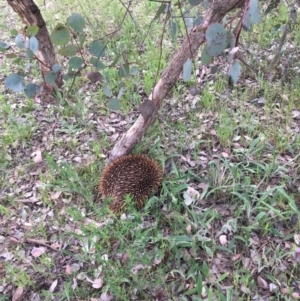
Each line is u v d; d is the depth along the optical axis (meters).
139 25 2.51
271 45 2.23
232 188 1.51
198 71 2.14
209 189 1.56
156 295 1.25
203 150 1.75
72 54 1.08
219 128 1.75
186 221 1.42
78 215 1.43
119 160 1.53
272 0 1.58
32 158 1.81
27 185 1.69
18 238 1.49
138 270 1.31
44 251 1.43
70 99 2.08
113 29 2.50
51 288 1.31
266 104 1.91
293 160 1.64
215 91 2.02
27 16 1.76
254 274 1.29
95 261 1.36
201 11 2.12
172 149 1.73
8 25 2.78
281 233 1.37
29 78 2.19
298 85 1.97
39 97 2.08
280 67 2.06
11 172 1.75
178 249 1.36
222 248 1.33
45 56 1.88
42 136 1.91
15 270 1.37
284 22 2.11
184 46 1.34
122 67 1.22
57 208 1.58
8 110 1.99
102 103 2.03
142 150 1.72
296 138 1.70
